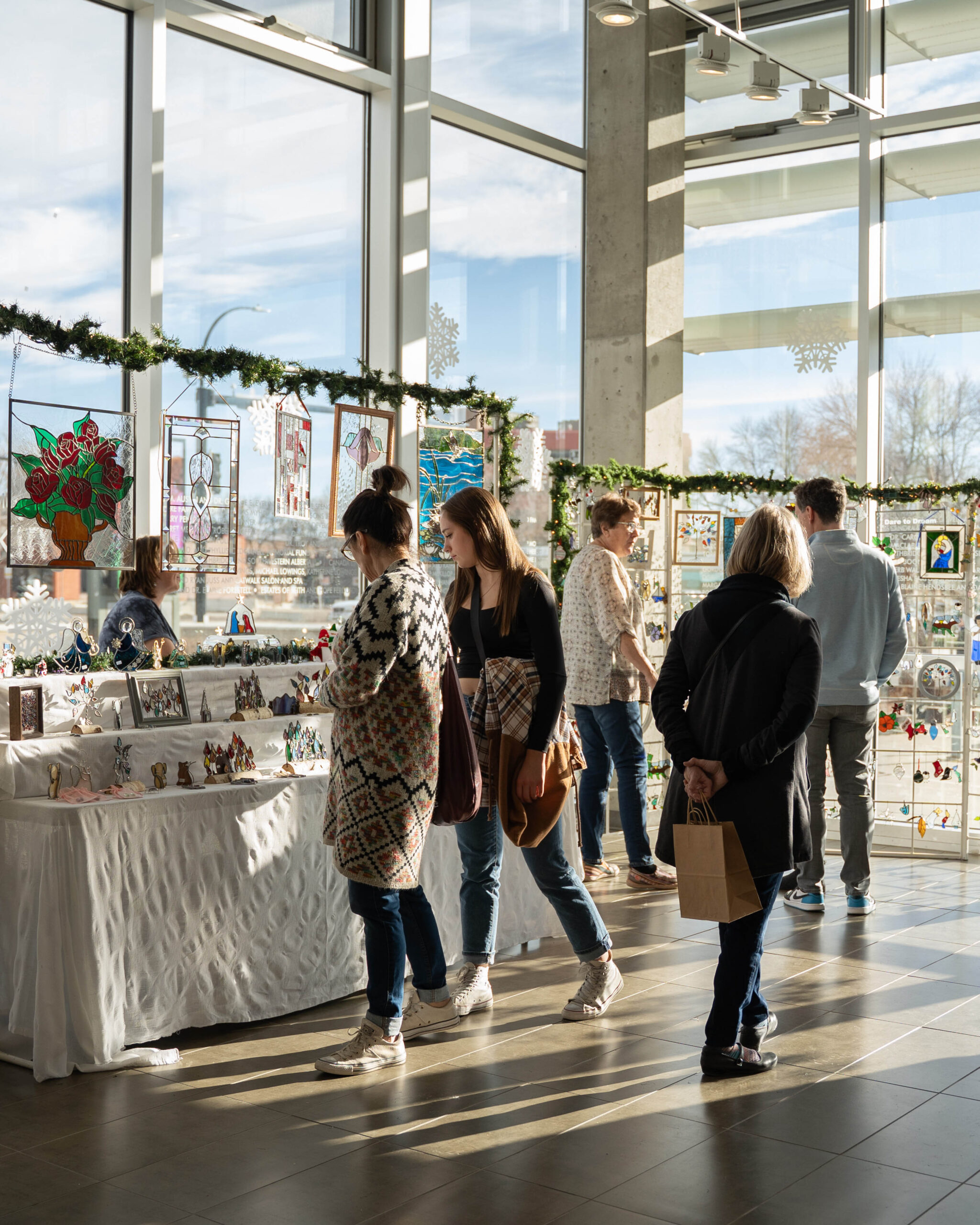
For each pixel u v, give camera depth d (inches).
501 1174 100.5
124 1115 113.0
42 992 121.3
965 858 237.1
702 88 282.0
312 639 175.8
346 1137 108.0
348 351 215.3
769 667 116.8
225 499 164.4
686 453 285.1
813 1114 112.7
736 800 116.5
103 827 124.1
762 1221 92.1
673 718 121.5
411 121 218.4
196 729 145.8
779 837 115.8
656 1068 124.6
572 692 211.8
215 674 154.3
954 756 242.2
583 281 272.1
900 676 246.5
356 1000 150.8
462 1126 110.1
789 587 123.3
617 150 265.6
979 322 256.4
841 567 189.8
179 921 131.3
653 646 239.8
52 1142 107.0
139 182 176.6
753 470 278.4
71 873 122.4
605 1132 108.9
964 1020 139.8
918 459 263.7
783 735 113.8
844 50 265.4
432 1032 135.3
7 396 157.5
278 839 141.7
